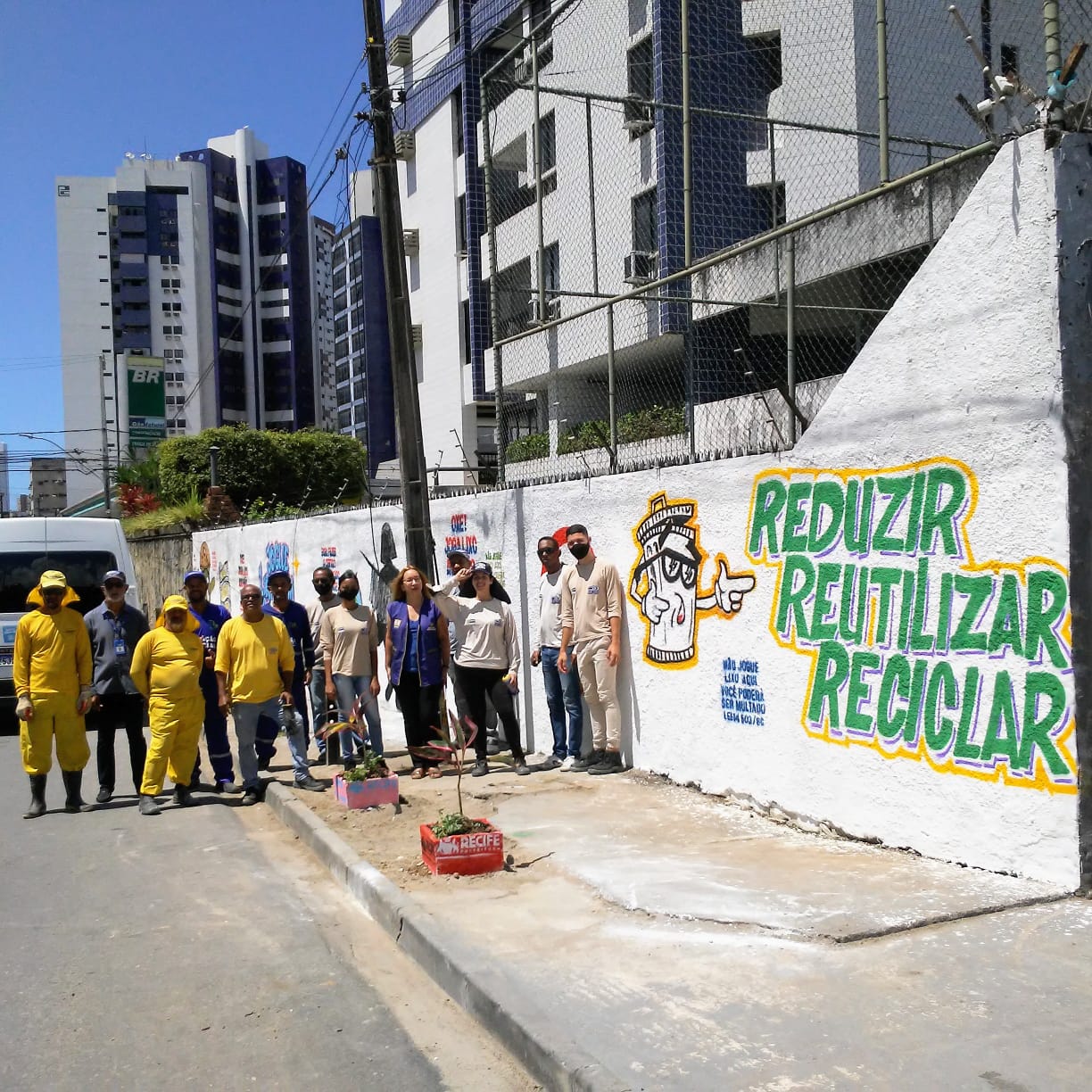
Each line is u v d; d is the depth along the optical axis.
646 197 21.03
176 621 8.73
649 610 8.15
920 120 16.47
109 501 37.03
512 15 25.64
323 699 10.33
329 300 90.25
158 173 83.31
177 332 83.06
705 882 5.43
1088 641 4.93
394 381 10.19
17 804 9.25
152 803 8.57
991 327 5.33
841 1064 3.48
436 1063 4.01
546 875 5.77
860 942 4.50
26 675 8.59
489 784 8.41
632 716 8.41
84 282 93.69
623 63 21.86
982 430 5.38
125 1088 3.87
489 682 8.90
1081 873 4.91
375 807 7.82
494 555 10.54
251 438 28.83
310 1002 4.61
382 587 13.05
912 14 16.39
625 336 18.52
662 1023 3.86
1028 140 5.17
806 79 18.22
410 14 37.38
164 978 4.93
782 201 19.00
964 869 5.41
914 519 5.77
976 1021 3.74
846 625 6.23
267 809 8.70
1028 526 5.14
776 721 6.78
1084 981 4.02
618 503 8.55
